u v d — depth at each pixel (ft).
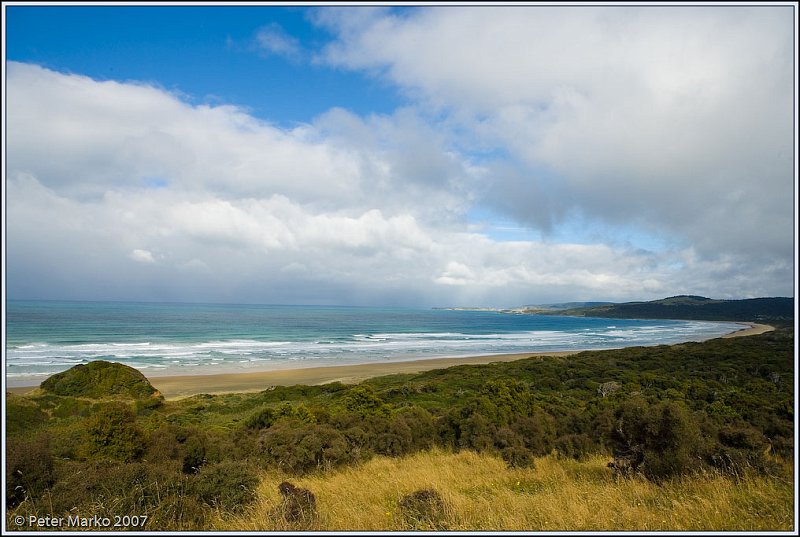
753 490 20.17
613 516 17.66
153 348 201.98
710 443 25.53
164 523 17.51
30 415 69.77
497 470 32.22
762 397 68.44
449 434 46.09
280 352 204.74
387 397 94.63
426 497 19.66
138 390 95.14
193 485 20.43
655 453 24.45
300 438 36.27
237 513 19.24
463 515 18.48
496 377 121.19
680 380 102.58
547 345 275.39
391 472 31.58
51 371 132.57
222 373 142.82
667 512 17.80
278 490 23.27
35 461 20.33
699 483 21.43
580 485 24.85
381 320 581.53
